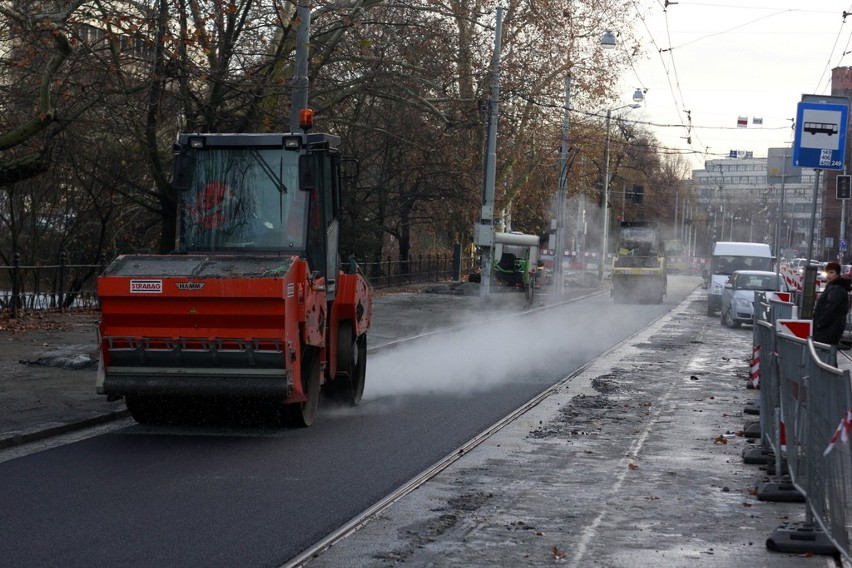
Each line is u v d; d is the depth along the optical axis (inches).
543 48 1616.6
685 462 394.6
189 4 854.5
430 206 1984.5
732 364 807.1
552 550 261.7
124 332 424.2
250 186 474.3
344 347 510.3
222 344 419.5
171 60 845.2
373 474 360.2
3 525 279.3
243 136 475.5
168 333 421.4
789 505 321.1
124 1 860.6
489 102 1461.6
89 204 1229.7
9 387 539.2
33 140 954.7
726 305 1300.4
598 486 346.6
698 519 300.5
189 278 416.5
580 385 651.5
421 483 346.6
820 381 261.7
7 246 1277.1
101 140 1125.7
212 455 391.5
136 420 465.1
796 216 6368.1
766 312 711.1
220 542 265.7
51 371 603.5
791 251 3380.9
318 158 479.5
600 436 456.1
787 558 257.8
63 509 299.0
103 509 299.9
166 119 1080.2
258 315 414.9
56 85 954.7
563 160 2034.9
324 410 525.7
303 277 434.3
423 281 2252.7
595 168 2755.9
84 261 1321.4
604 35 1679.4
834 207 3545.8
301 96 842.8
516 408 542.0
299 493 327.3
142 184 1190.3
